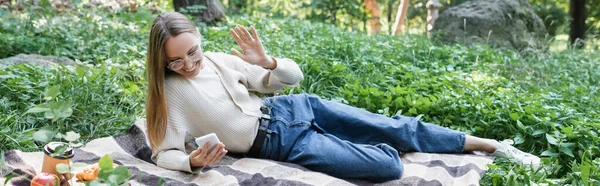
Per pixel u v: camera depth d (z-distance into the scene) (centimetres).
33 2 901
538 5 1703
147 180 320
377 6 1590
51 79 483
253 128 351
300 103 373
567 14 1620
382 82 557
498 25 955
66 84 465
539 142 429
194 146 354
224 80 351
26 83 467
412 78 572
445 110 479
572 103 527
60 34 697
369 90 499
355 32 956
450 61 695
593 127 424
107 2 1019
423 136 382
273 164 344
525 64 757
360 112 385
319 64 563
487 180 354
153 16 987
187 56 326
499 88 529
